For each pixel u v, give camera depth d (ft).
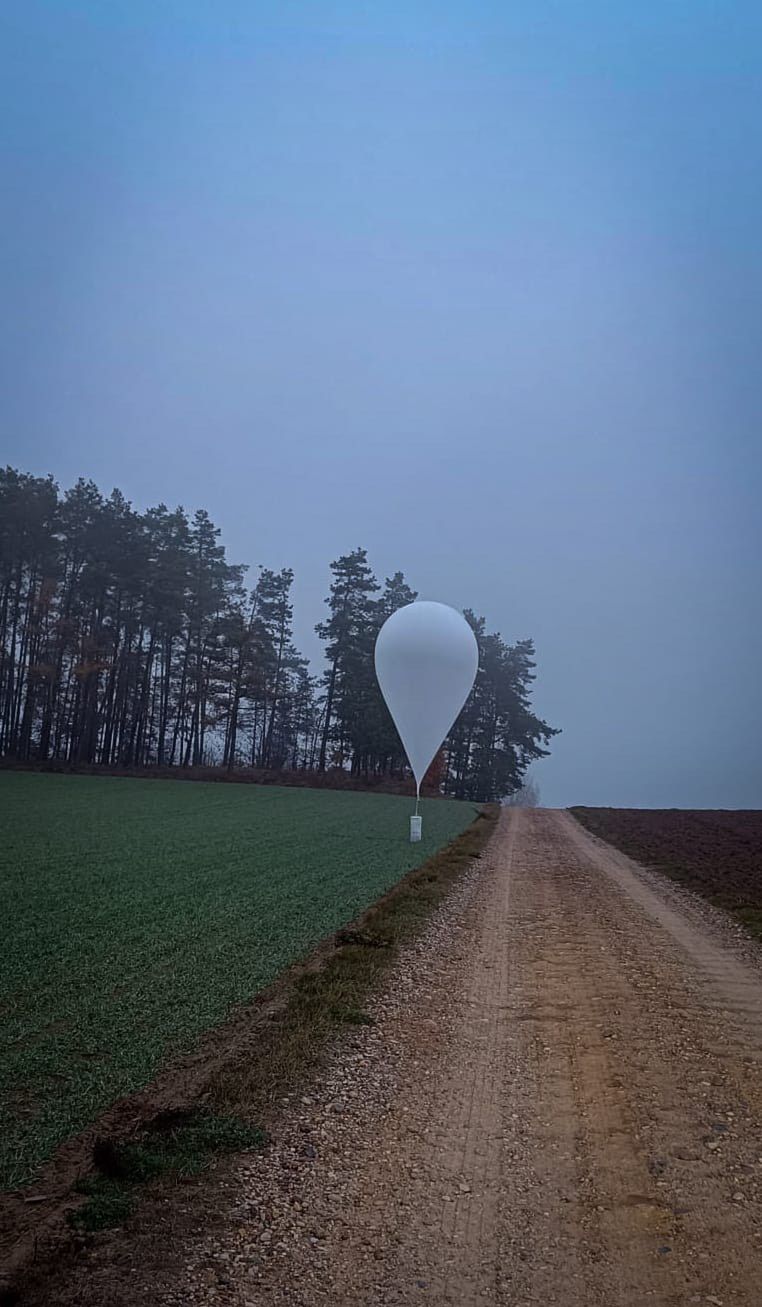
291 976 33.60
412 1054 25.54
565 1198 16.87
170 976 32.60
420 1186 17.21
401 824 122.11
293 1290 13.48
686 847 102.47
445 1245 14.99
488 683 271.69
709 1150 19.31
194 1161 17.62
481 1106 21.68
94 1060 23.31
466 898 57.93
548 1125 20.57
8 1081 21.58
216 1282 13.61
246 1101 21.03
